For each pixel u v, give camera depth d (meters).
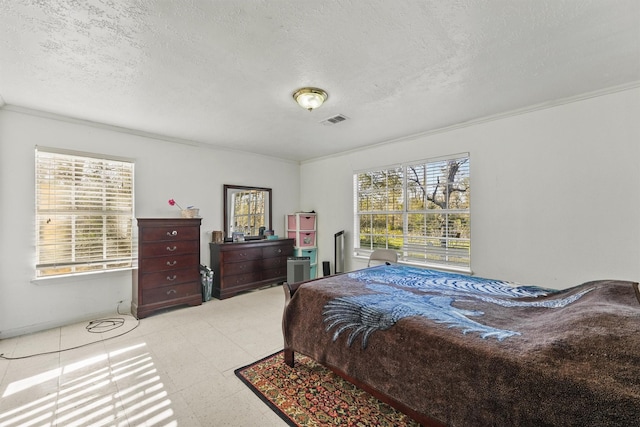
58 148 3.09
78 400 1.83
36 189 2.99
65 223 3.17
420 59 2.03
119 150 3.52
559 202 2.75
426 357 1.37
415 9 1.52
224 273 4.16
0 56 1.93
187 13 1.53
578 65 2.11
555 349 1.11
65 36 1.72
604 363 0.99
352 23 1.64
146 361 2.31
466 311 1.66
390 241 4.23
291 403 1.80
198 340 2.71
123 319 3.28
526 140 2.94
